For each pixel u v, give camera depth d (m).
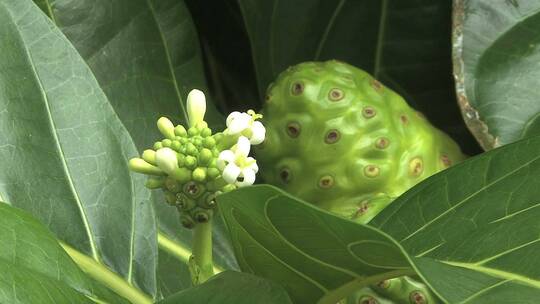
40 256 0.36
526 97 0.47
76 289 0.36
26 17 0.42
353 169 0.46
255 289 0.36
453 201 0.39
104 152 0.42
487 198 0.38
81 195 0.41
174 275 0.46
